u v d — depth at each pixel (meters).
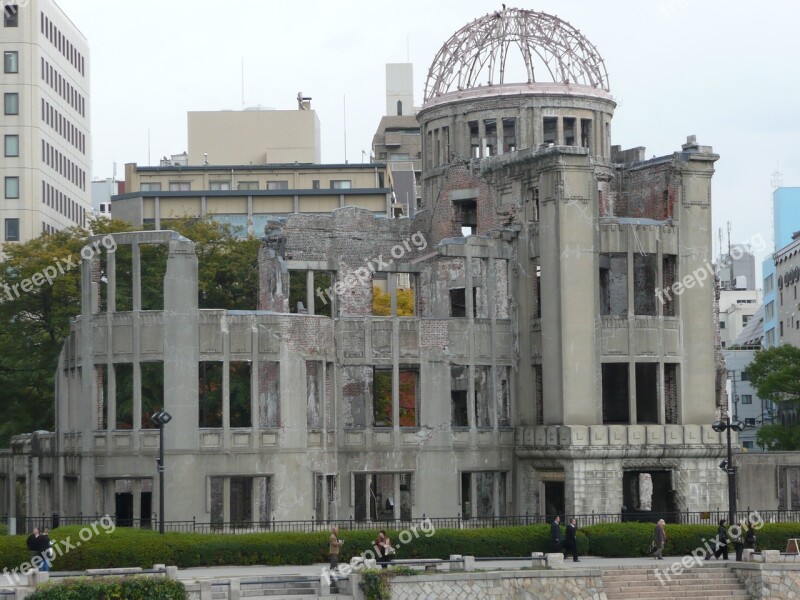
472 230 116.69
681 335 104.62
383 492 114.25
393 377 101.75
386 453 101.06
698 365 104.94
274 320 94.94
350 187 189.88
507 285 106.94
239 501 102.38
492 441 104.06
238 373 111.69
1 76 156.12
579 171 102.94
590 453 100.00
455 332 103.62
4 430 119.00
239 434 93.44
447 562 78.19
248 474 93.31
